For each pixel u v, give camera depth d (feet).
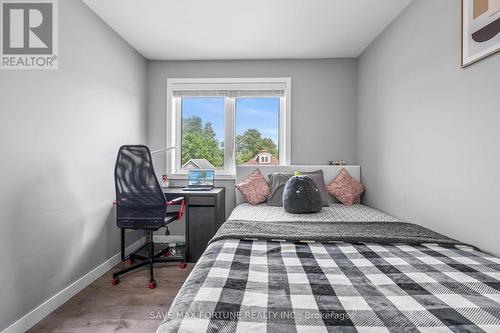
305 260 4.23
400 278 3.51
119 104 9.55
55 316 6.22
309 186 8.66
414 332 2.35
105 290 7.48
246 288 3.22
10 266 5.41
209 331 2.42
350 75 11.44
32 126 5.96
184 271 8.85
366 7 7.66
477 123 5.03
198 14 8.09
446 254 4.53
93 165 8.11
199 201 9.78
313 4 7.54
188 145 12.17
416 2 7.04
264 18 8.30
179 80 11.74
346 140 11.52
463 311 2.67
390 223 6.75
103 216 8.64
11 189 5.44
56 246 6.63
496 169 4.63
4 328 5.28
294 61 11.55
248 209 9.43
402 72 7.77
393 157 8.31
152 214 8.12
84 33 7.64
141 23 8.66
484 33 4.77
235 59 11.62
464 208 5.37
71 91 7.16
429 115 6.51
